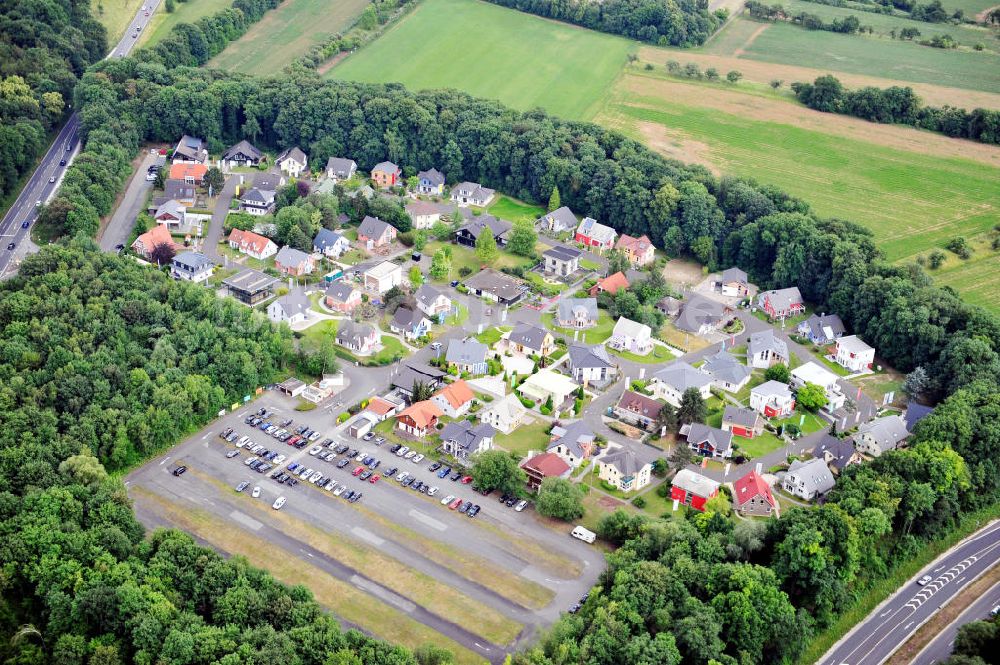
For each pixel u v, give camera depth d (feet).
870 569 618.85
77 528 561.02
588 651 515.09
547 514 640.99
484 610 575.38
